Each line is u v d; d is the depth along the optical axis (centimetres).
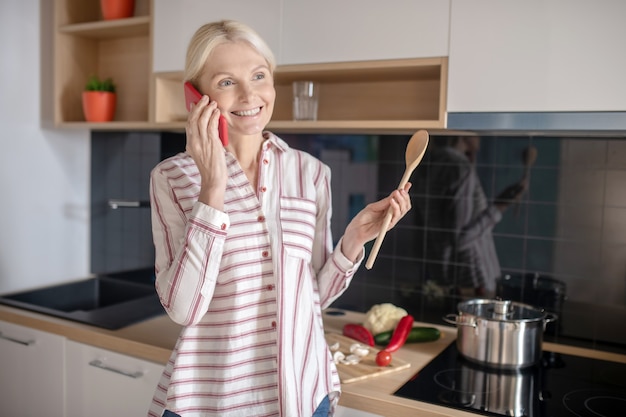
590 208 173
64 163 246
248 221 116
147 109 237
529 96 146
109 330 179
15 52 224
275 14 177
